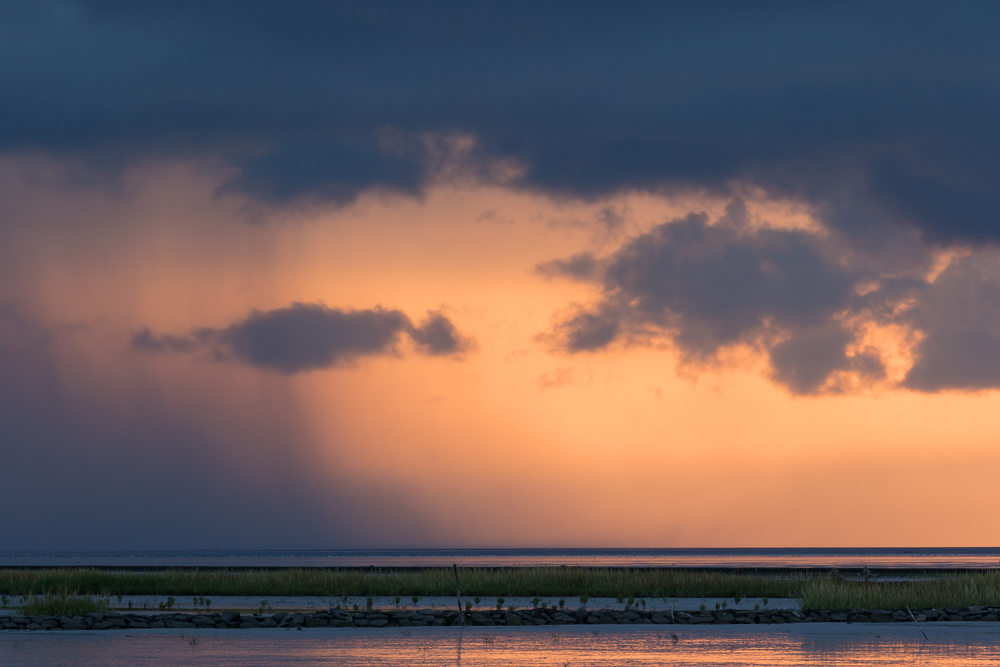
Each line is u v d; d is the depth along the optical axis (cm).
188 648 7750
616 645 8069
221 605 12394
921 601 11088
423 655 7400
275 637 8619
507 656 7362
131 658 7131
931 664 6894
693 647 7931
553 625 9712
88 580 15312
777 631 9131
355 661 7025
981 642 8225
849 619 10062
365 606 12112
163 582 15075
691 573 16288
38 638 8456
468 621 9856
